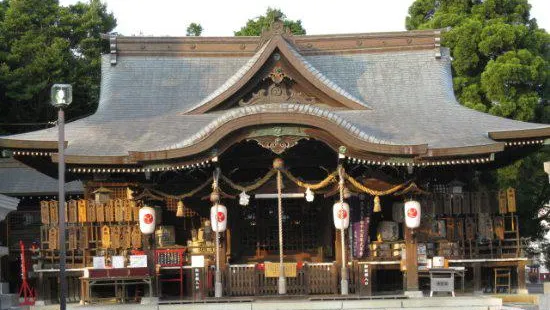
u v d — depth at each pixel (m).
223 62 32.31
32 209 37.91
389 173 26.42
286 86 28.03
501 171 37.62
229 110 27.55
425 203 26.55
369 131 26.25
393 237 27.25
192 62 32.19
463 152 24.44
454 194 26.81
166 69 31.88
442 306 22.98
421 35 32.19
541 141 26.11
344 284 24.31
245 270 24.95
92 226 26.70
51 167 29.20
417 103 29.81
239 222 28.53
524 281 26.55
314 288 24.81
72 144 26.28
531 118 37.47
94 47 47.84
